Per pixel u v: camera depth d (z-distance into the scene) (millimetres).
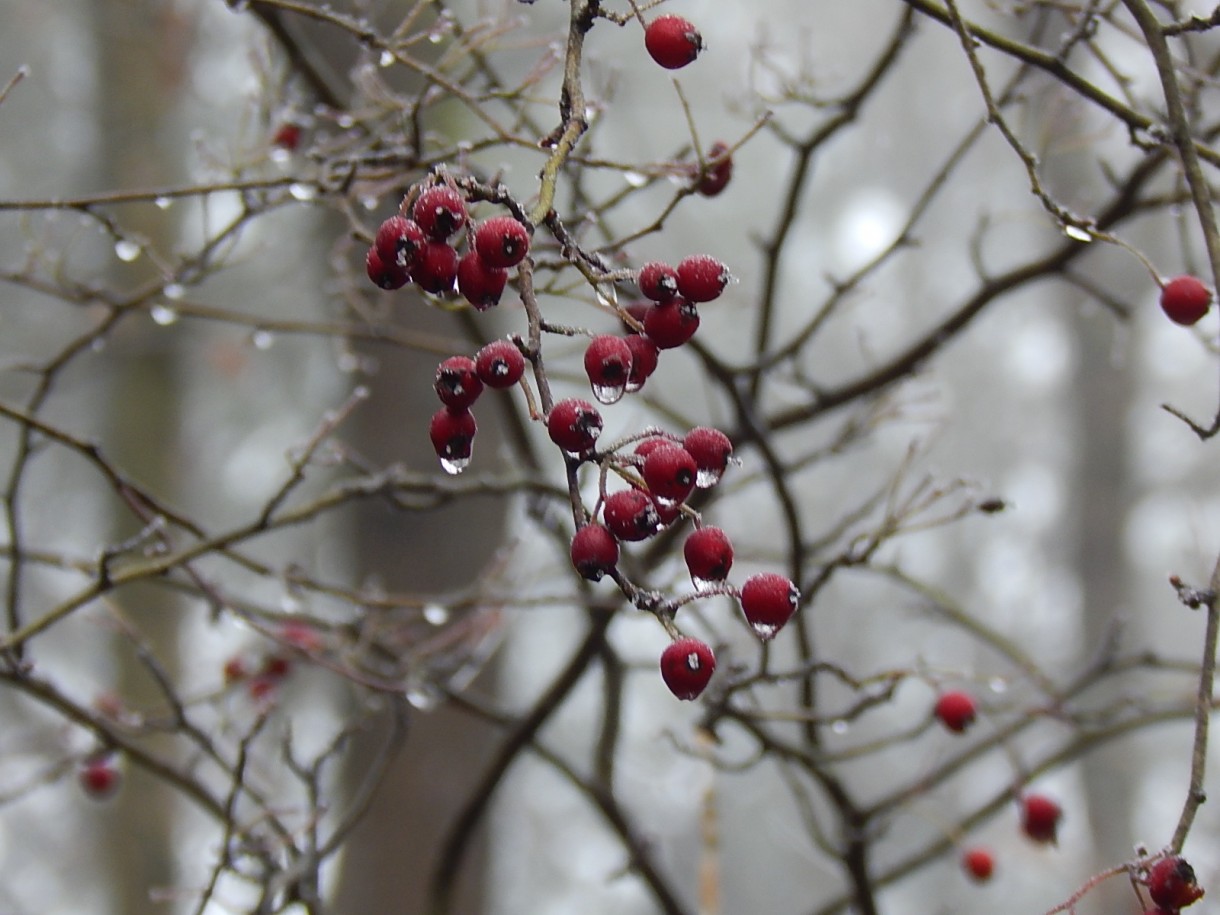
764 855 12516
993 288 2955
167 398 8094
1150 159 2646
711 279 1392
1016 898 10641
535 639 10398
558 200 3227
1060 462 12594
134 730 2803
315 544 8297
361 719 2871
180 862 7312
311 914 2521
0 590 8625
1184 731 10242
